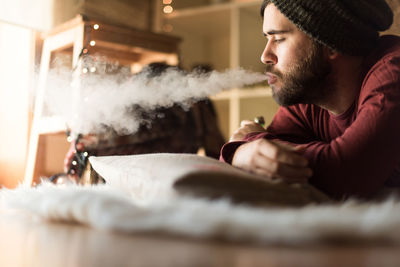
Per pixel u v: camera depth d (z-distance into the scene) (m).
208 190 0.65
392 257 0.43
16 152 1.73
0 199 0.94
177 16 3.20
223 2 3.23
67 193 0.70
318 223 0.50
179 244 0.49
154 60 1.90
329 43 0.96
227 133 3.28
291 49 0.99
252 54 3.18
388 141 0.82
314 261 0.41
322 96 1.03
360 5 0.97
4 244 0.51
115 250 0.46
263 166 0.77
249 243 0.49
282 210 0.60
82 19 1.55
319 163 0.81
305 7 0.96
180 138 1.92
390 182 0.93
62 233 0.59
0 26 1.75
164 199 0.64
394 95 0.85
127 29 1.71
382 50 0.99
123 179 0.84
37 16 1.77
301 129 1.20
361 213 0.56
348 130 0.84
